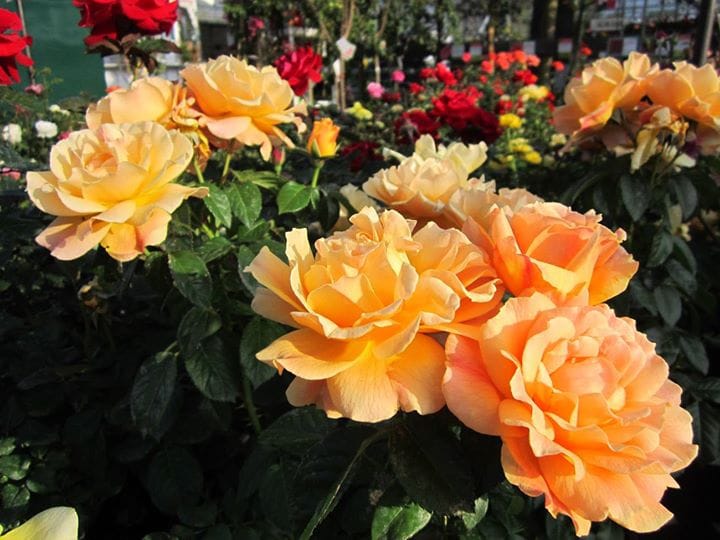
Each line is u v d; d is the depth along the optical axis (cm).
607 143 185
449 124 309
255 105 136
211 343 129
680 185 192
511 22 1902
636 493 64
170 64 939
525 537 140
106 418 151
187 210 128
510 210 88
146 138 109
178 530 135
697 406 183
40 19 890
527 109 732
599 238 76
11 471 143
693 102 170
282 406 155
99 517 169
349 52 753
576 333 70
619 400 67
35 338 172
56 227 109
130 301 187
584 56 1104
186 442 143
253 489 130
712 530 208
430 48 1608
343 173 281
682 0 990
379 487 84
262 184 155
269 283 79
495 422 68
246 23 1217
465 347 73
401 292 71
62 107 230
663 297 192
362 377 72
